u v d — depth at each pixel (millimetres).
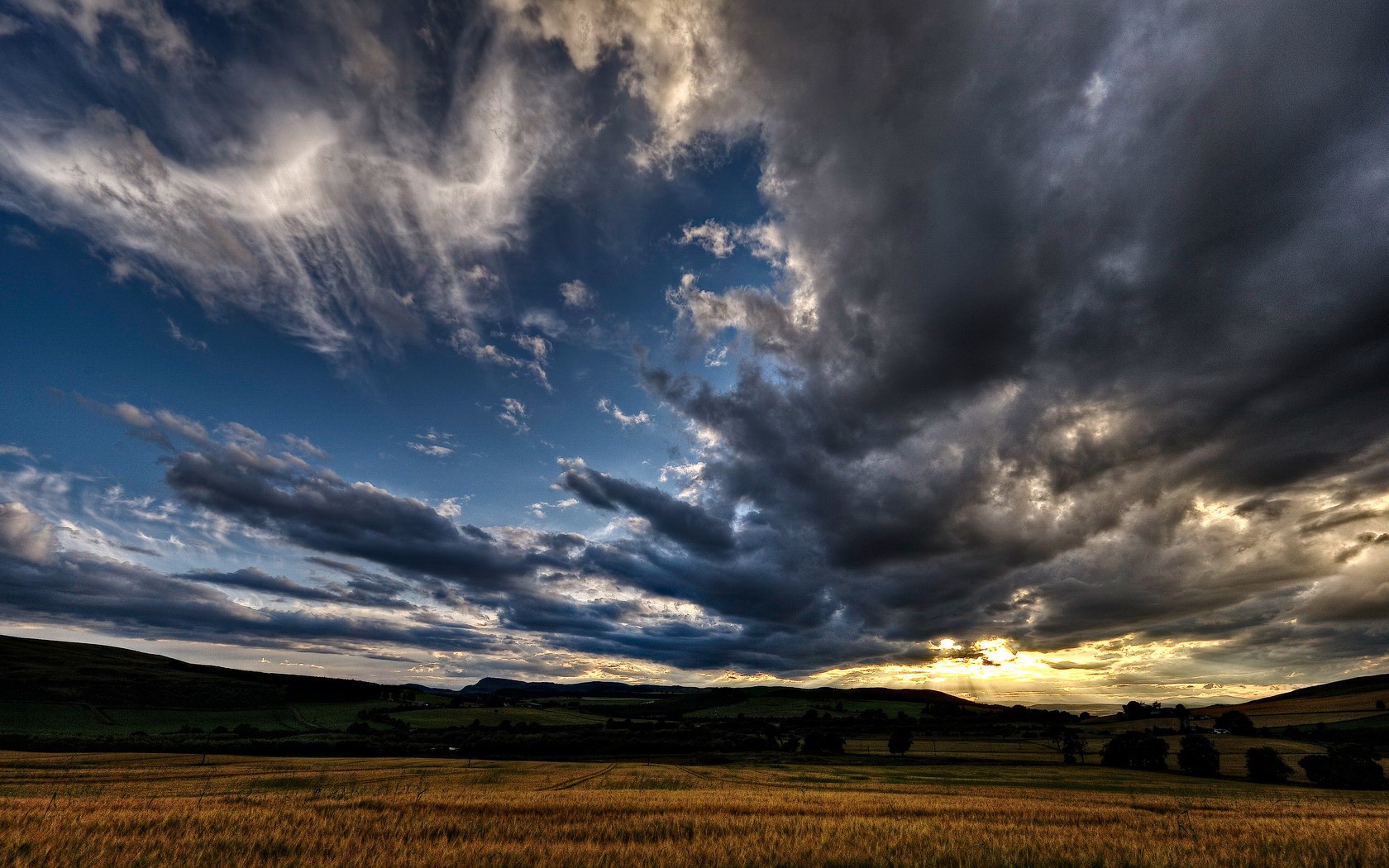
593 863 14375
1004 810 27641
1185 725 140375
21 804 23734
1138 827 21484
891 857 15234
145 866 13898
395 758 77500
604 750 93125
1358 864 15281
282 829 17781
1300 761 70375
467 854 15086
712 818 21797
